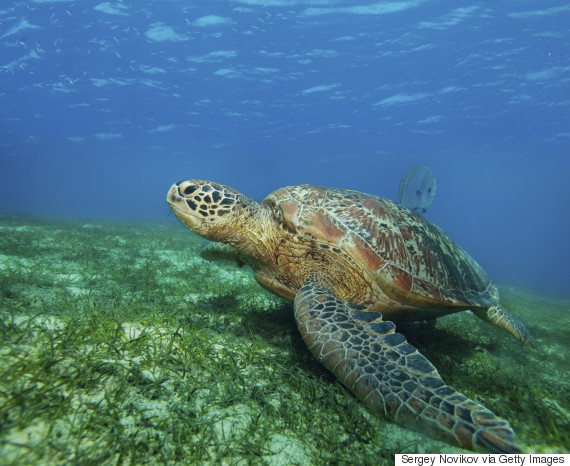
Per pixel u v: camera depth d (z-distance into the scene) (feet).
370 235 2.58
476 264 3.49
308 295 2.18
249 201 2.74
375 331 1.92
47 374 1.46
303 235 2.54
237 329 2.46
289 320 2.78
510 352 2.94
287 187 2.95
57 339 1.69
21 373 1.40
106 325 1.95
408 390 1.58
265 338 2.39
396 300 2.57
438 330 3.17
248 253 2.79
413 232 2.83
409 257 2.62
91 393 1.43
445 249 3.03
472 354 2.72
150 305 2.60
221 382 1.70
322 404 1.69
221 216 2.56
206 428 1.40
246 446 1.35
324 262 2.55
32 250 4.37
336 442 1.47
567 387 2.18
